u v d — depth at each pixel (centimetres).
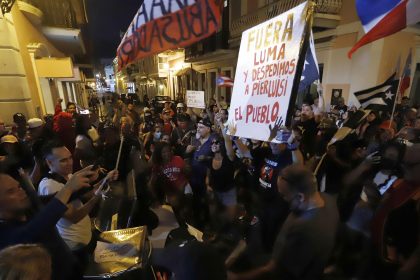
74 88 1916
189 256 116
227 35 1277
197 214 329
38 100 730
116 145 304
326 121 367
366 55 691
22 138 452
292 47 183
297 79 179
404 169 171
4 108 549
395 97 338
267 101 204
